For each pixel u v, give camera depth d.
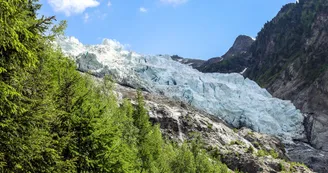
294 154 89.88
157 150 34.75
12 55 10.50
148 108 78.75
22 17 11.42
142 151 30.66
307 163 86.56
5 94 9.70
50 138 11.71
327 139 100.31
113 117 24.83
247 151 73.06
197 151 52.53
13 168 10.12
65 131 13.58
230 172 61.03
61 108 14.15
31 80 11.79
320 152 91.88
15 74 10.80
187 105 97.06
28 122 10.77
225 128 86.62
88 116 15.30
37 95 11.97
